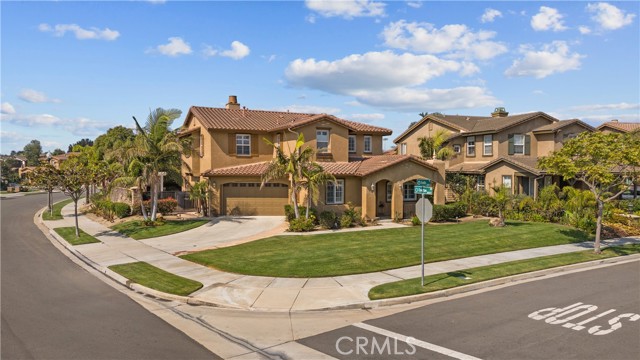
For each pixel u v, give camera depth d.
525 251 18.59
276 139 30.98
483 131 36.03
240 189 28.80
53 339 9.34
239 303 11.95
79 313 11.20
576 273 15.48
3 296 12.67
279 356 8.53
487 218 28.56
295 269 15.27
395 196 27.22
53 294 12.98
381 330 9.91
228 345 9.12
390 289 12.78
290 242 20.28
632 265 16.86
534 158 35.34
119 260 17.50
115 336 9.57
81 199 54.38
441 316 10.80
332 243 19.86
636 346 8.82
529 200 28.25
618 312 10.98
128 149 25.56
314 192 24.05
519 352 8.55
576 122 35.53
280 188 28.94
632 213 30.16
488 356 8.38
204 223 25.89
